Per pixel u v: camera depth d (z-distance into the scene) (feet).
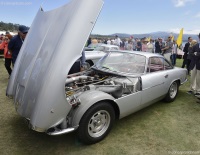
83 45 8.52
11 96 10.91
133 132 10.98
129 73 12.35
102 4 8.87
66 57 8.18
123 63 13.23
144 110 14.16
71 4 9.09
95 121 9.52
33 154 8.76
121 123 12.02
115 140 10.11
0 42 44.06
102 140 10.05
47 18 10.31
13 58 17.62
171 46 32.30
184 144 10.01
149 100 12.62
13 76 11.10
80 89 10.44
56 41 8.66
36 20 11.18
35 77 8.75
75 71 14.47
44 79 8.13
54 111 8.10
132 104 11.19
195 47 17.72
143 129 11.35
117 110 10.53
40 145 9.45
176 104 15.52
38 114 7.90
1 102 14.71
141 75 12.26
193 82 18.33
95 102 9.06
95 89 10.64
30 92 8.68
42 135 10.31
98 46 33.27
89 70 13.73
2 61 35.78
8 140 9.77
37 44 9.95
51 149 9.16
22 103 9.00
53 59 8.20
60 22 9.14
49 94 7.93
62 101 8.24
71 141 9.84
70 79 11.04
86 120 8.91
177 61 45.32
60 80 8.07
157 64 14.02
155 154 9.12
